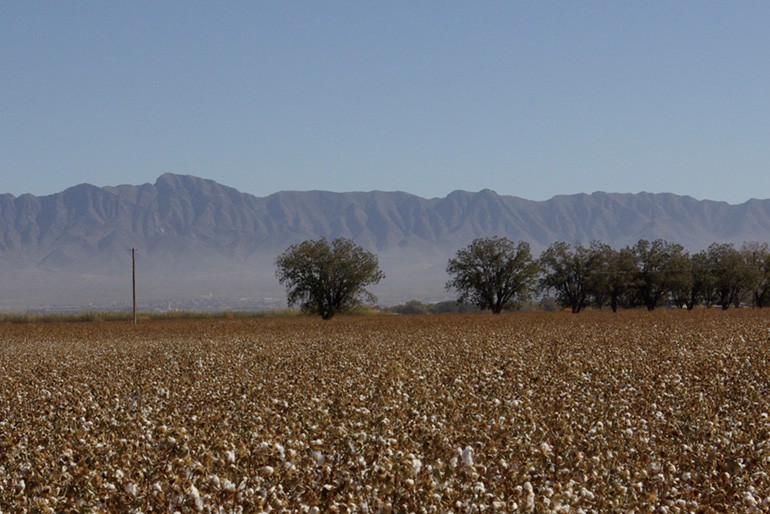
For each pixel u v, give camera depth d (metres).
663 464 9.36
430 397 14.13
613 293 106.75
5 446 11.01
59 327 70.44
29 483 8.77
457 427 11.38
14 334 61.69
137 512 7.32
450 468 8.38
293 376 19.86
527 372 19.48
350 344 36.22
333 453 9.09
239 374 21.42
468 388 15.65
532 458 9.28
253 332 56.19
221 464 8.42
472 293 107.12
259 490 7.69
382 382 16.59
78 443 10.70
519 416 11.76
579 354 24.86
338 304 87.50
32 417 14.14
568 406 13.30
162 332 60.12
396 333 46.78
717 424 11.59
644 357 24.14
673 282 105.19
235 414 13.30
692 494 8.53
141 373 23.25
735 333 35.81
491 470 8.66
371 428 10.88
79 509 7.66
